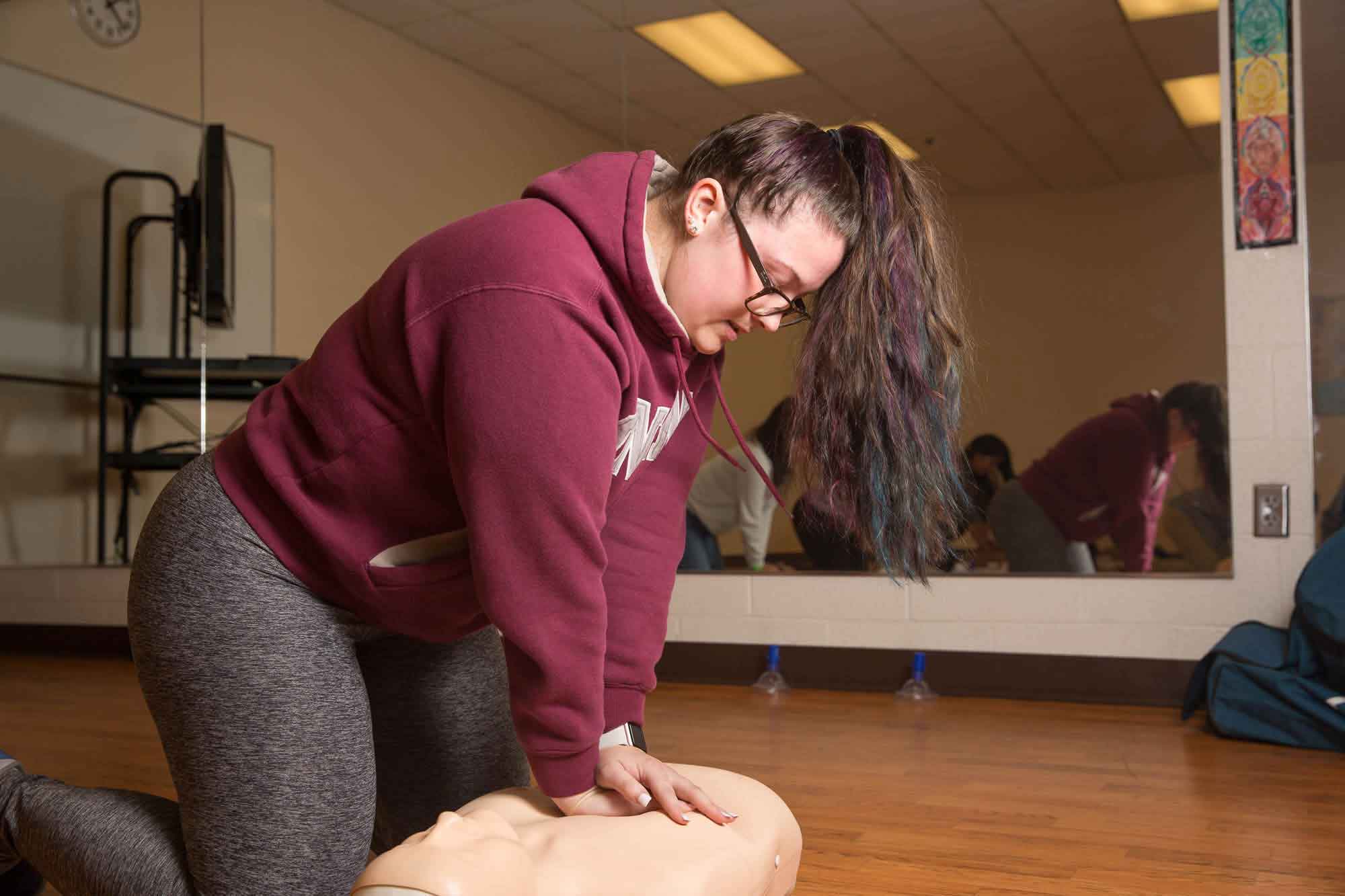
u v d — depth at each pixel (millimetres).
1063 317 3471
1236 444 3250
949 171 3633
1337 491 3182
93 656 4512
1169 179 3385
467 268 925
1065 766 2479
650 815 1007
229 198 4605
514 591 920
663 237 1014
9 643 4613
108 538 4488
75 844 1071
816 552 3682
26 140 4559
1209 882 1648
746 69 3986
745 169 958
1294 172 3227
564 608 930
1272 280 3232
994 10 3602
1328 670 2670
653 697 3525
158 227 4582
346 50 4523
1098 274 3443
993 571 3504
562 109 4309
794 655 3715
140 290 4566
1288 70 3238
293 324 4574
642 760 1043
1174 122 3389
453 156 4426
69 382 4512
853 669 3641
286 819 1009
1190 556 3338
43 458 4492
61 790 1123
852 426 1041
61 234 4539
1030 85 3559
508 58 4340
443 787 1282
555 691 946
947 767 2473
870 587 3623
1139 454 3379
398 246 4520
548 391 897
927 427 1030
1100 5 3484
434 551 1040
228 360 4469
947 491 1053
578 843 937
